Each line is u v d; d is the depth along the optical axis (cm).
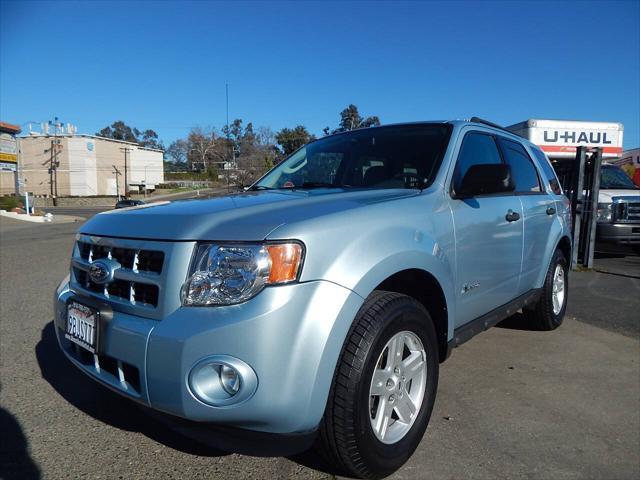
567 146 1092
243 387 195
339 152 376
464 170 334
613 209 965
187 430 214
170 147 12338
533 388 359
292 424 201
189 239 214
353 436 218
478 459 265
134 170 8881
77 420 304
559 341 465
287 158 421
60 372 380
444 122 359
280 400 197
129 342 215
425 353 267
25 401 329
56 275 814
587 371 392
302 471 252
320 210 234
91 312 237
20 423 300
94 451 269
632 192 1002
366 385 220
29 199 3922
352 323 220
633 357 424
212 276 204
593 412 322
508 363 408
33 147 7756
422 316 260
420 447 277
